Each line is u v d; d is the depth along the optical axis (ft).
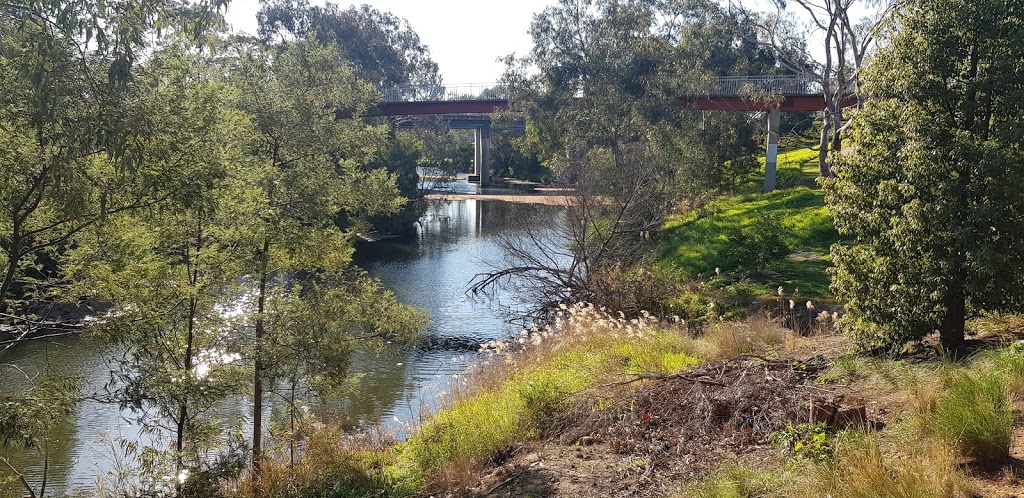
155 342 31.22
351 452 33.76
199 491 30.25
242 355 35.96
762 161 157.79
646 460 21.31
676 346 37.60
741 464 18.99
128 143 20.99
